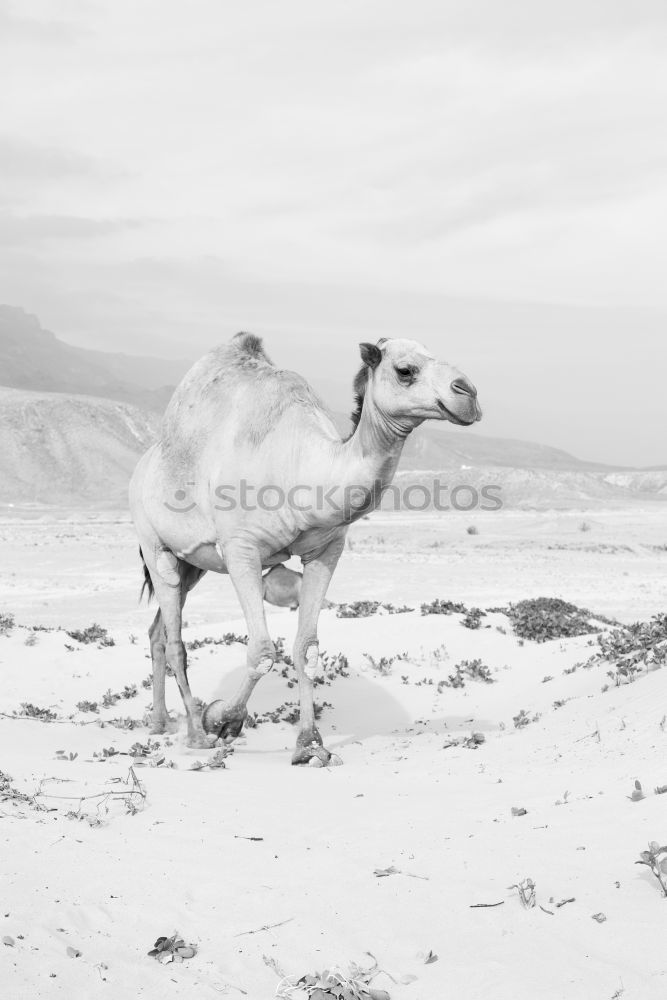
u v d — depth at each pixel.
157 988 3.63
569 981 3.61
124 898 4.41
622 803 5.55
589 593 28.86
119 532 54.03
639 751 6.63
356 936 4.09
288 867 4.87
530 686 11.57
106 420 153.25
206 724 8.91
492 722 10.28
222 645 13.69
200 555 8.95
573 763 6.93
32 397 152.38
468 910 4.26
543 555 43.31
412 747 9.04
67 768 6.91
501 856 4.88
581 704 9.25
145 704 11.43
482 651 13.33
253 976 3.78
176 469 8.82
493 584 31.03
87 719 10.75
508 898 4.35
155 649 9.87
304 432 7.94
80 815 5.57
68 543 45.25
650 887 4.31
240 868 4.86
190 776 7.08
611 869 4.58
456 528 61.19
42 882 4.46
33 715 10.64
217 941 4.05
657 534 58.38
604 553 46.19
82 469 136.50
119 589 28.62
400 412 7.18
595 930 3.97
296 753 8.29
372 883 4.61
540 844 5.04
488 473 119.94
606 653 11.33
